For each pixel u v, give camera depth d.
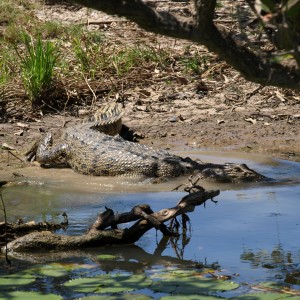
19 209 11.89
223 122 18.59
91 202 12.35
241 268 8.83
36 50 20.17
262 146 16.70
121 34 24.70
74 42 22.58
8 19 25.06
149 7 4.14
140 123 18.64
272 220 10.97
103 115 17.70
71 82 20.06
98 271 8.84
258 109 19.55
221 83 21.23
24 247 9.77
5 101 19.17
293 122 18.53
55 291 8.00
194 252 9.56
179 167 14.45
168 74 21.66
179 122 18.67
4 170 15.07
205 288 7.97
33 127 18.05
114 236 9.98
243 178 13.86
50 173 14.98
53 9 26.92
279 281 8.32
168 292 7.84
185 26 4.16
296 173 14.43
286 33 3.78
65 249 9.82
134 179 14.44
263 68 4.30
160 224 9.92
